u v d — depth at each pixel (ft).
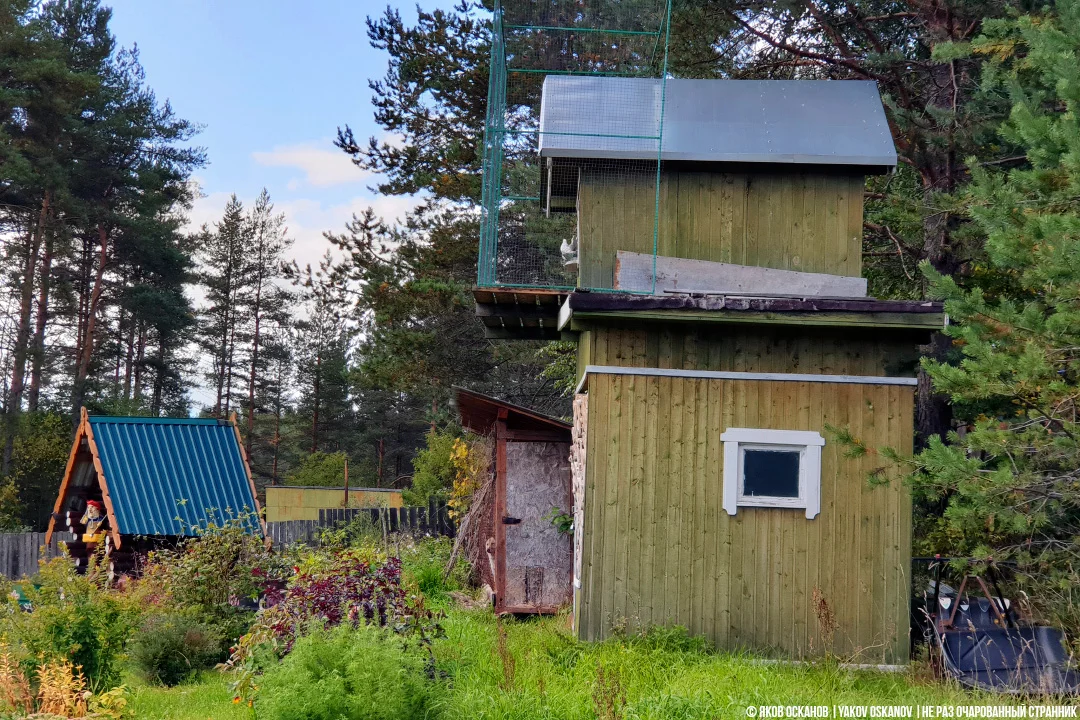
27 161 120.47
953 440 33.40
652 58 47.67
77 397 139.54
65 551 39.83
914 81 60.44
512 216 46.19
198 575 45.55
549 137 42.16
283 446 186.70
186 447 64.28
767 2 58.44
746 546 38.04
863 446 34.71
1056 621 32.76
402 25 90.99
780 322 37.27
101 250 144.87
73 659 33.32
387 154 93.20
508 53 47.60
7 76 123.24
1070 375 32.22
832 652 36.88
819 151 41.50
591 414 38.68
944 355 52.75
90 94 130.62
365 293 89.92
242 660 32.81
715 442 38.55
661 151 41.22
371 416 187.52
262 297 188.75
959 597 34.68
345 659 26.76
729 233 42.14
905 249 57.06
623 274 41.68
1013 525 30.94
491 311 45.29
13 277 139.03
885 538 38.01
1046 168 31.45
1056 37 31.60
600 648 36.14
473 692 29.76
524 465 51.39
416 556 56.59
